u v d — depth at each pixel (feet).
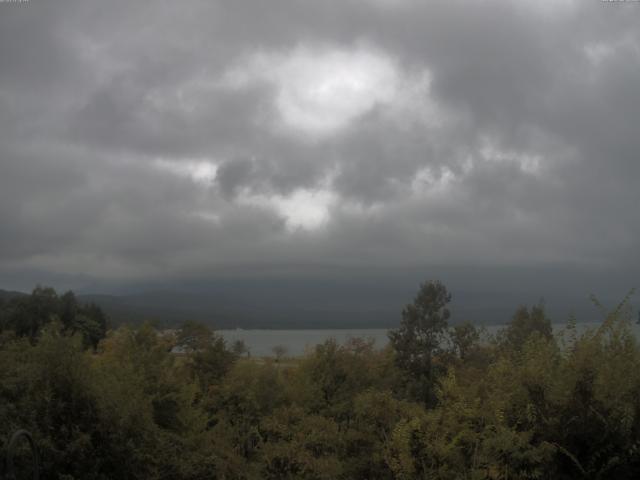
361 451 32.96
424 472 25.23
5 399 27.45
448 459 24.97
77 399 29.48
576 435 23.30
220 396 51.93
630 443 22.43
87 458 28.09
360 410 33.45
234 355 61.98
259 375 52.49
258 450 41.65
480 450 24.54
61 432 28.09
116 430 29.84
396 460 26.73
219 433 44.47
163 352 51.24
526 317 61.00
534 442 23.86
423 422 26.20
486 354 73.72
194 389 45.57
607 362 23.59
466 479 23.89
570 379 23.63
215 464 36.73
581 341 25.07
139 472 30.48
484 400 26.76
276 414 43.09
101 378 31.71
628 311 25.36
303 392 52.54
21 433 18.85
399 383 65.41
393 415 32.78
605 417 22.84
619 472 22.61
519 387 24.73
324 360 58.34
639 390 23.22
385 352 71.56
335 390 55.93
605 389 22.93
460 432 24.99
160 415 42.16
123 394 32.71
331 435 36.22
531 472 22.70
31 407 27.71
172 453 33.91
